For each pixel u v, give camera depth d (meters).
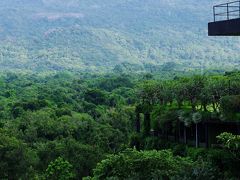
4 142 85.12
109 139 117.69
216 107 64.88
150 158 52.06
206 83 64.00
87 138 118.06
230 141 52.81
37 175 82.38
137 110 81.62
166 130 72.19
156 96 78.69
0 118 152.38
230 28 35.69
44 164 91.06
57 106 168.50
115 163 53.66
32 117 136.25
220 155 54.91
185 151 63.91
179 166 50.81
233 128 60.62
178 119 67.38
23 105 163.25
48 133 121.69
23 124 127.31
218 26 36.62
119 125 134.00
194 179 47.56
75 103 173.25
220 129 61.78
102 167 54.78
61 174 76.06
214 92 60.69
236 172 53.62
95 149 93.88
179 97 67.88
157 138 73.94
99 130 121.62
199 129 66.19
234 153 53.25
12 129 120.00
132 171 52.41
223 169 54.69
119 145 112.19
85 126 125.06
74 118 139.62
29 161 86.44
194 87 64.69
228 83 60.25
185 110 65.62
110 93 197.50
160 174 49.06
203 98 62.44
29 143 112.38
